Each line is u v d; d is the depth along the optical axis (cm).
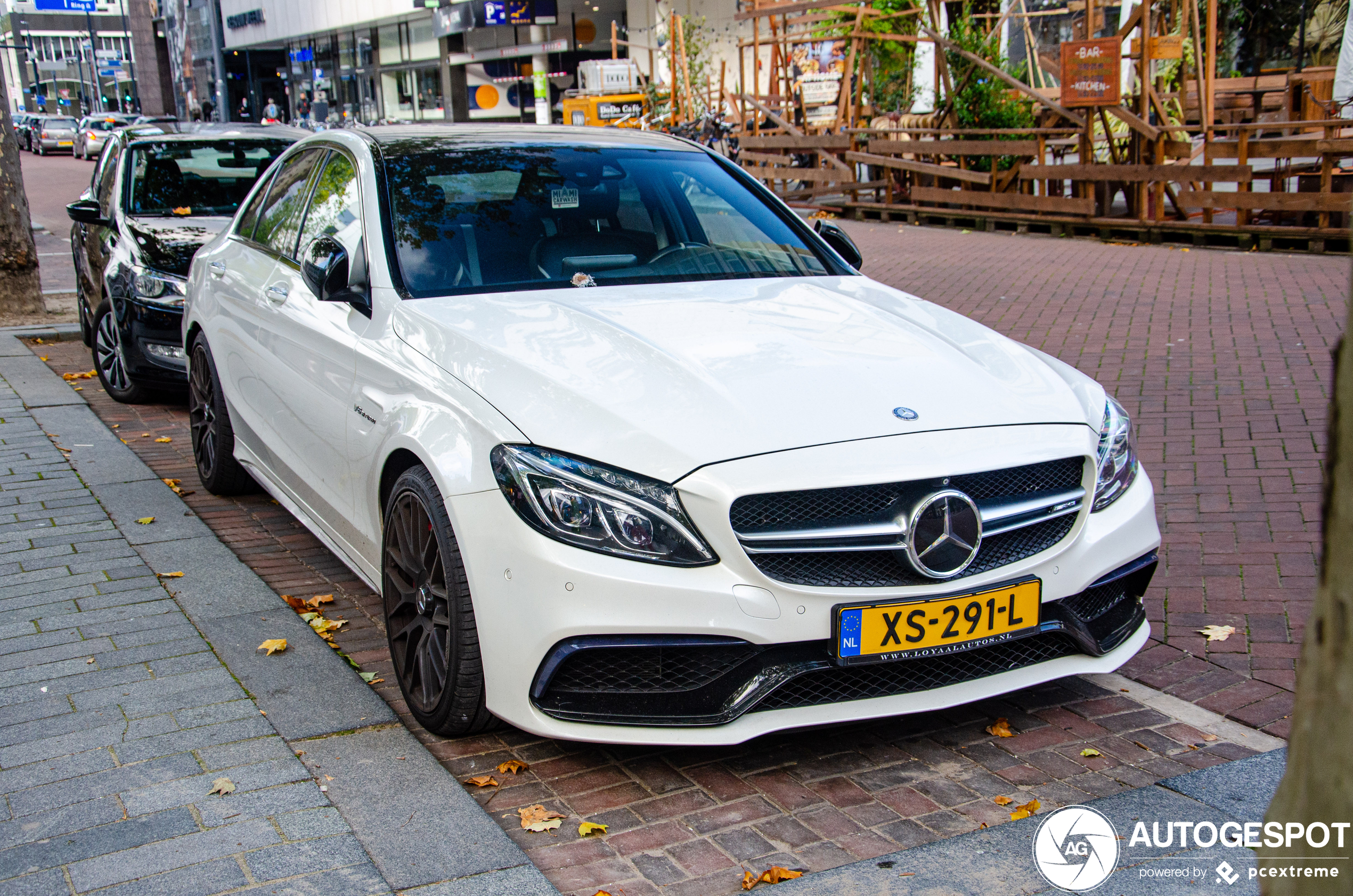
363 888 246
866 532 283
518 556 282
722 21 2881
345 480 374
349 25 4478
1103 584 321
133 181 787
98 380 811
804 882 254
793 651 283
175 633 378
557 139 452
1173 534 486
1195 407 661
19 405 687
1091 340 825
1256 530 485
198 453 557
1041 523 309
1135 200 1319
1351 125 1085
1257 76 1522
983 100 1479
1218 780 296
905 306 391
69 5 8275
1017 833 273
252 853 257
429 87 4309
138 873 250
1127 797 290
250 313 469
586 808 289
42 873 250
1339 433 96
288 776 290
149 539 470
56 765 295
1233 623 400
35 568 436
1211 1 1194
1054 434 310
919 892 250
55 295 1160
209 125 866
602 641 277
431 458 303
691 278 399
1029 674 311
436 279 375
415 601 326
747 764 311
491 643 289
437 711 310
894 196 1638
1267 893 106
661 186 439
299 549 482
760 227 444
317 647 369
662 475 277
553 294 370
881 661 285
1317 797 98
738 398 298
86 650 364
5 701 329
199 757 299
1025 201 1380
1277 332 822
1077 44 1280
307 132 880
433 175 412
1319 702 99
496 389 306
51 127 4925
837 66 2023
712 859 266
